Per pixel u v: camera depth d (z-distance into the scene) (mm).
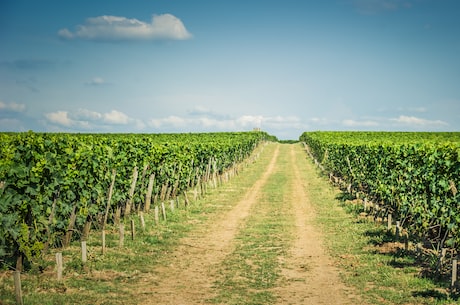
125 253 14172
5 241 11258
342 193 29688
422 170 16766
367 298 10469
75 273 11680
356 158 29078
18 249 11312
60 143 15023
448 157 15156
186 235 17641
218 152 38719
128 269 12508
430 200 16312
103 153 17984
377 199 23906
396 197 19719
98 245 14898
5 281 10508
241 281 11875
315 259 14188
